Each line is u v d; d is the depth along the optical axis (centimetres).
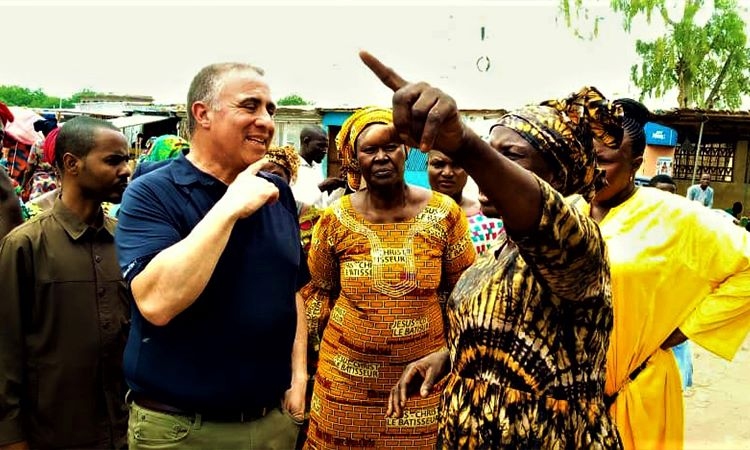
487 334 163
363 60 120
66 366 253
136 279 184
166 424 201
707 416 487
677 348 459
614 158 232
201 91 206
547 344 156
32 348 250
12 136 736
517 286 158
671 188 614
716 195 1934
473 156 121
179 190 205
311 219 379
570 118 161
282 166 385
